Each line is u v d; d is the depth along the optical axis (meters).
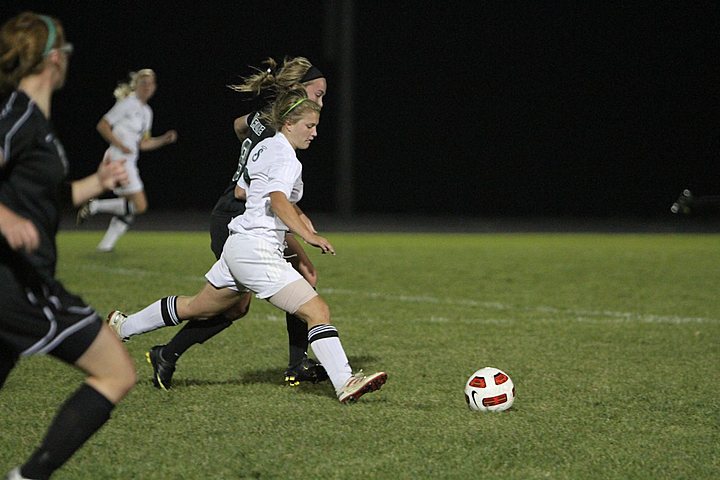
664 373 24.39
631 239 78.38
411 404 20.41
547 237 80.00
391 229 89.19
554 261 57.78
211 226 22.48
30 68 12.62
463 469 15.61
